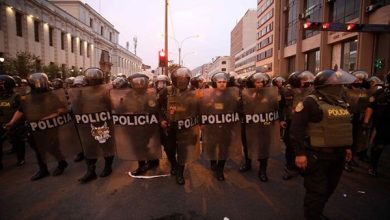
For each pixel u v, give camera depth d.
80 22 44.78
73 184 4.48
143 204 3.73
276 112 4.66
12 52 26.17
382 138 4.63
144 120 4.59
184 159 4.51
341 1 26.52
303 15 34.31
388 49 20.42
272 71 49.03
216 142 4.60
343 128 2.78
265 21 54.94
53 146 4.75
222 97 4.56
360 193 4.07
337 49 28.28
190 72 4.47
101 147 4.64
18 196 4.02
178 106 4.40
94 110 4.56
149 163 5.31
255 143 4.59
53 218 3.37
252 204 3.71
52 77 23.38
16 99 5.32
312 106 2.80
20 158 5.55
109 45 59.81
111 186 4.39
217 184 4.46
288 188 4.27
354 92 5.09
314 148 2.84
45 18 33.12
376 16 20.80
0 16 24.50
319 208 2.84
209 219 3.31
